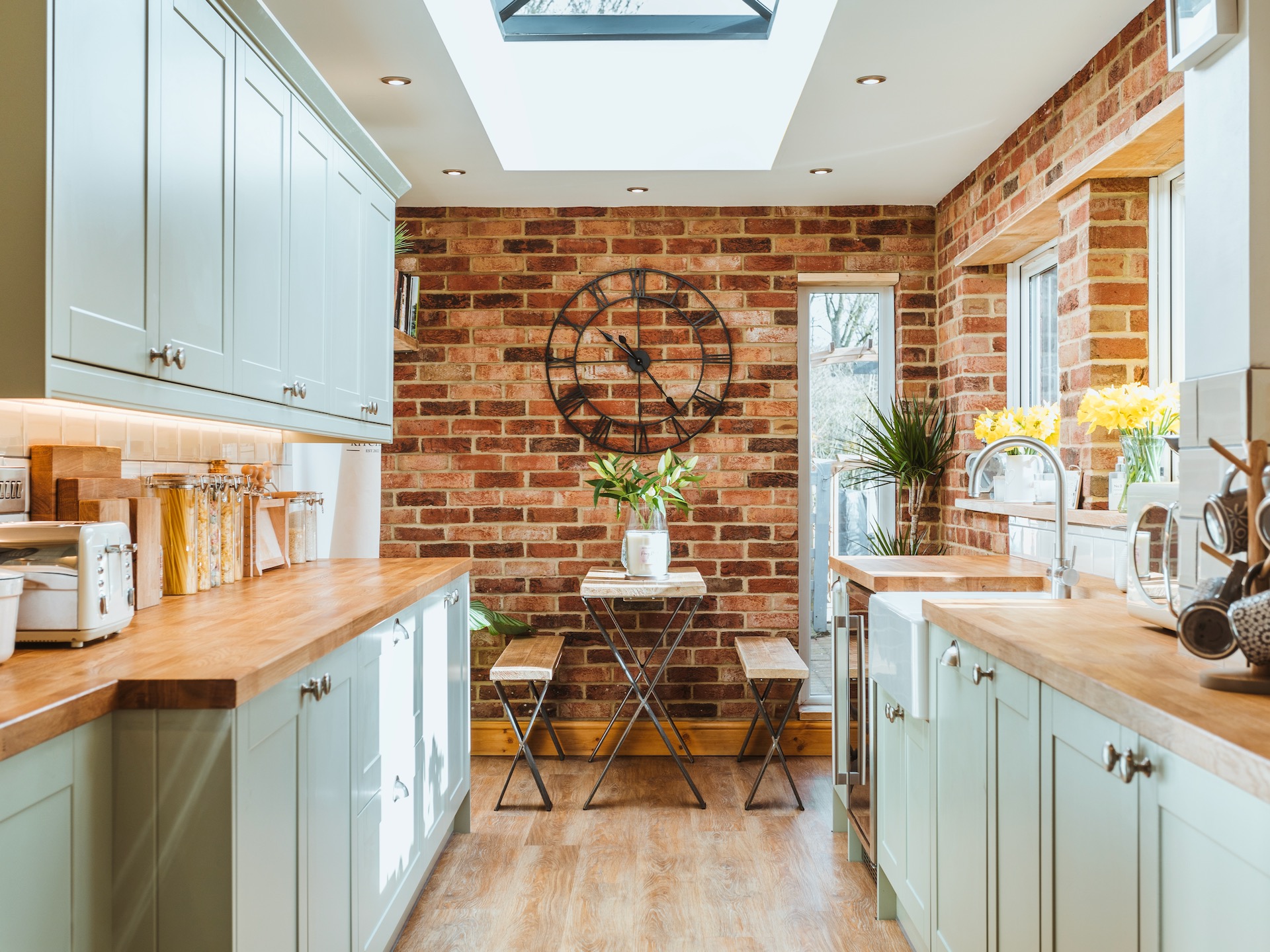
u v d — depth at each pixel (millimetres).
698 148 3793
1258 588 1287
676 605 4273
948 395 4164
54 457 1894
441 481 4297
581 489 4289
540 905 2754
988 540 3688
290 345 2357
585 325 4301
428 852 2691
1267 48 1442
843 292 4414
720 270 4301
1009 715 1653
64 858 1209
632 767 4078
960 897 1937
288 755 1583
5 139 1412
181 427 2541
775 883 2910
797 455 4289
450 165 3697
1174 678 1304
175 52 1783
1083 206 2867
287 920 1577
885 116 3211
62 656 1508
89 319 1518
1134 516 1806
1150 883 1172
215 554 2453
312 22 2543
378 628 2145
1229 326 1485
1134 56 2504
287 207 2336
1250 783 935
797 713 4262
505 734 4219
